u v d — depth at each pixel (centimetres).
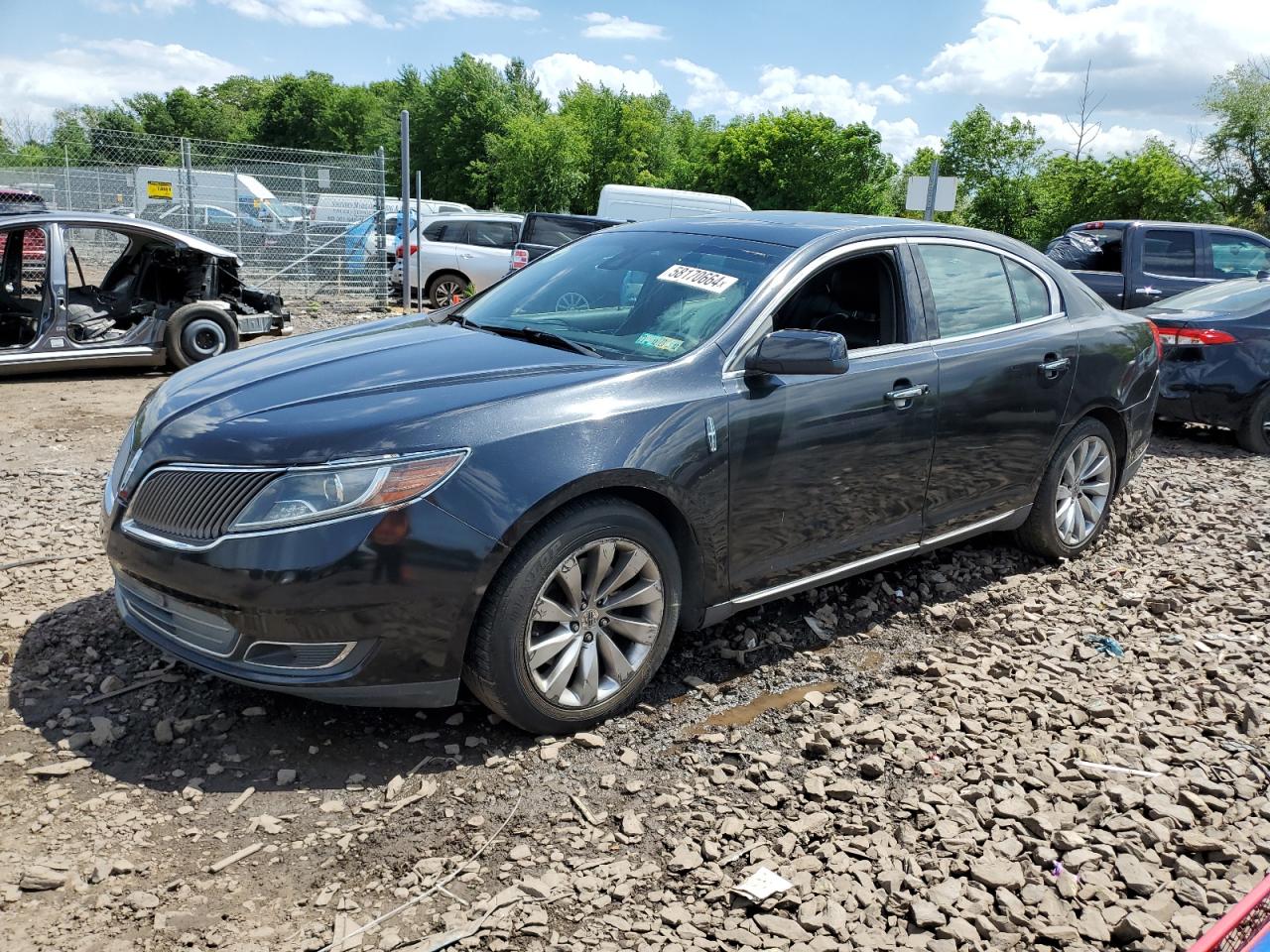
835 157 5281
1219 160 4028
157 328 1005
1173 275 1147
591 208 6119
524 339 389
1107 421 525
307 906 251
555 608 317
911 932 249
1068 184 3506
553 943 240
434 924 245
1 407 834
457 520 295
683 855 272
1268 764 330
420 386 329
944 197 1229
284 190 1644
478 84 7125
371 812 290
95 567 457
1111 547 550
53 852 266
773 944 242
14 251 995
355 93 9394
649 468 328
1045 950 244
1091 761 327
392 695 303
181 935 238
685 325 374
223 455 302
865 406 393
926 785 311
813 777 310
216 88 11000
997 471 461
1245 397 811
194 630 311
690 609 366
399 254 1775
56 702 340
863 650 411
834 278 404
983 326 454
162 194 1571
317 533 288
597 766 317
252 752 317
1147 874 268
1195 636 435
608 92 6162
